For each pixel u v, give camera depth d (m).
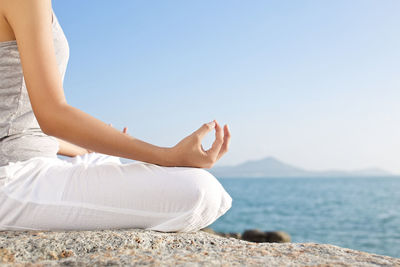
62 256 1.24
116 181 1.41
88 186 1.41
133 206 1.41
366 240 16.88
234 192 66.12
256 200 46.47
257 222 25.31
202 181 1.40
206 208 1.42
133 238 1.35
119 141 1.35
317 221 25.11
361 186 89.44
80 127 1.30
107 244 1.31
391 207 34.19
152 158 1.40
